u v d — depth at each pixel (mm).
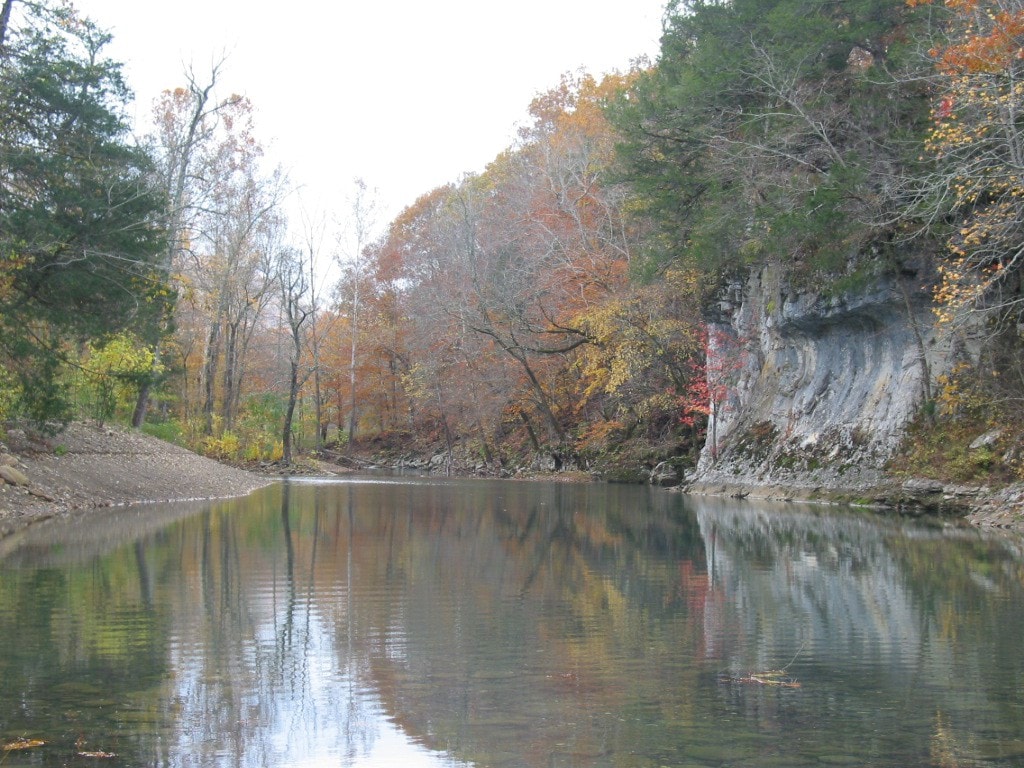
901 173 20562
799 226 21484
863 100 21531
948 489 20578
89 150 19297
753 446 29531
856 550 14281
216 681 6641
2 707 6008
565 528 18219
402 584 10969
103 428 27906
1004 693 6426
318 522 18984
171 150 33938
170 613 9047
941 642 7934
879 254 22953
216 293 42594
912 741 5453
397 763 5090
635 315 36062
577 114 49500
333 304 62062
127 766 5000
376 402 64000
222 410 52875
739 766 5059
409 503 25250
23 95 18719
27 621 8633
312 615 9000
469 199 52562
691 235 27422
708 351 33875
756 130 24047
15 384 19984
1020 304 19719
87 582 10852
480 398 49625
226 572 11781
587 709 6039
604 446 43312
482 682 6656
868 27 21516
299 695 6309
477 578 11469
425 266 56750
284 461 48406
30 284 18953
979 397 20953
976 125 15117
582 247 41656
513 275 45188
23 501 19125
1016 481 19250
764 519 20016
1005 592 10398
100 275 19188
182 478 27188
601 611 9312
